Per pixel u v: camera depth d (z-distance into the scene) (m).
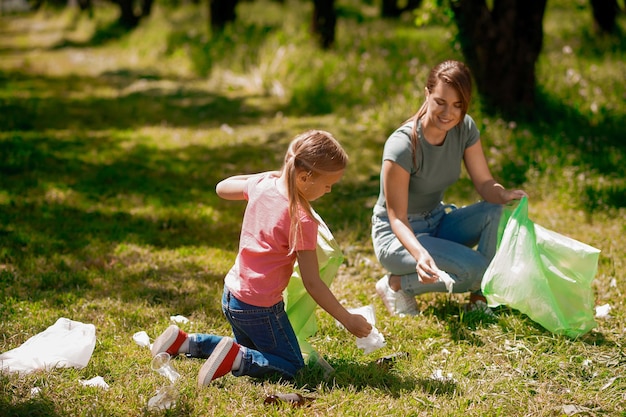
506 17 8.57
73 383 3.18
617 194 6.40
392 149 3.97
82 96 12.62
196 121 10.49
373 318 3.90
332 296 3.20
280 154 8.45
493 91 8.71
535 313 3.86
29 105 11.37
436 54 11.31
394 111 9.31
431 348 3.77
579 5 15.40
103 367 3.40
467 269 4.05
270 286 3.20
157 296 4.43
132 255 5.18
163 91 13.06
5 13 46.56
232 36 15.26
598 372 3.47
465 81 3.78
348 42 13.34
